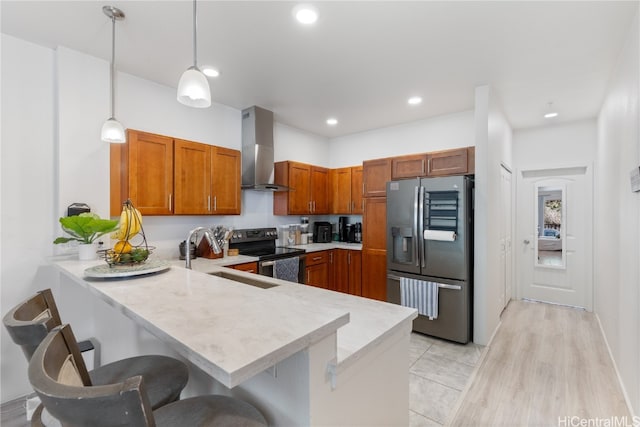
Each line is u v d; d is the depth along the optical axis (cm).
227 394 119
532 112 369
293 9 185
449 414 194
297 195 415
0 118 210
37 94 223
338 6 183
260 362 62
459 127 380
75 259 202
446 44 225
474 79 283
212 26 203
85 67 238
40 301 113
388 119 408
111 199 250
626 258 216
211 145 321
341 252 425
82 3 180
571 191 413
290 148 444
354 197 454
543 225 434
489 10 186
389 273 348
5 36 211
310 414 84
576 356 269
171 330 77
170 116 304
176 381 117
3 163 211
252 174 358
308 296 164
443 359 266
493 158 311
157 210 271
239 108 365
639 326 180
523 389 220
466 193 298
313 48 231
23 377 217
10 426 189
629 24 198
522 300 445
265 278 202
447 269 304
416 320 326
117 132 199
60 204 225
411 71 267
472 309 309
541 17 192
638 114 185
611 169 275
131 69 265
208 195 312
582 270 405
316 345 86
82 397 52
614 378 232
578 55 238
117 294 111
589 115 379
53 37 216
